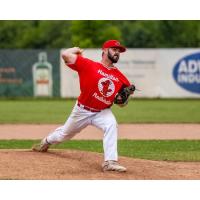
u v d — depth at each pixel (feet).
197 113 197.06
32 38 378.12
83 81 85.30
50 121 170.40
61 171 83.10
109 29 319.68
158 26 378.73
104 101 85.66
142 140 128.06
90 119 87.56
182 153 107.45
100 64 85.20
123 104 87.20
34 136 136.36
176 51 254.68
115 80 84.99
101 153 98.73
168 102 243.40
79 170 84.33
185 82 256.73
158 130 150.00
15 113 195.31
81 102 87.04
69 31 370.94
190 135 139.44
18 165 84.89
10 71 256.32
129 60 254.27
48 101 247.50
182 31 377.71
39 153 94.07
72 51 84.64
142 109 212.84
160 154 106.01
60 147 115.14
